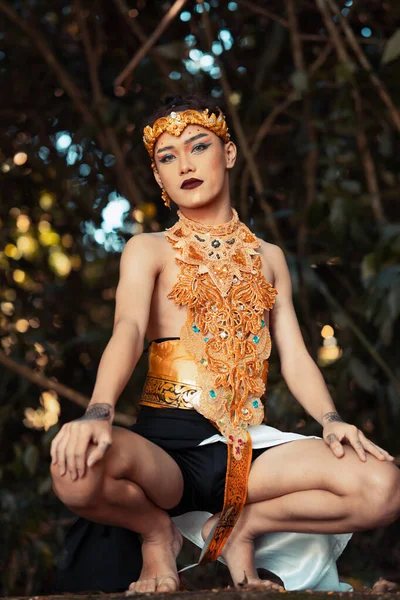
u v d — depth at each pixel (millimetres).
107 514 2098
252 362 2354
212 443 2307
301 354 2494
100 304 5391
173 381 2318
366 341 4062
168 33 5039
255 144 4516
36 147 5160
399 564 4535
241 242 2463
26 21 5043
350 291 4438
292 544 2414
